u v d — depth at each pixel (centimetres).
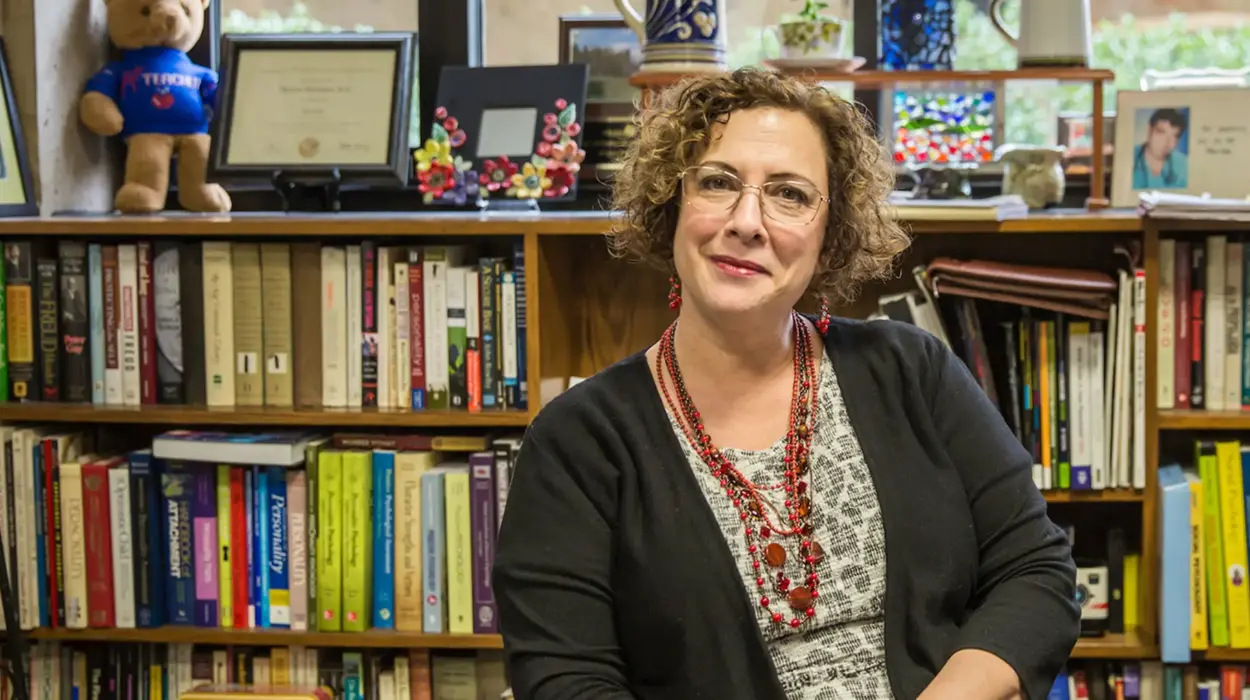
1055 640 135
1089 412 212
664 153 142
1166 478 212
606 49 251
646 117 149
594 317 245
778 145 138
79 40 250
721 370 143
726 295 136
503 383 217
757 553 136
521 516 141
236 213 250
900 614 136
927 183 226
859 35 250
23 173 234
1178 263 212
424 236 235
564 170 229
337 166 237
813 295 152
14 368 226
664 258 151
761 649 133
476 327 217
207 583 222
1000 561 141
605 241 236
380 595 219
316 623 219
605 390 145
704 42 222
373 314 219
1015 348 213
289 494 219
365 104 240
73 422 235
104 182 261
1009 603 136
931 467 142
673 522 136
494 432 226
